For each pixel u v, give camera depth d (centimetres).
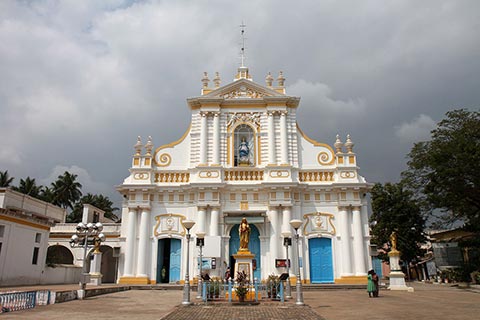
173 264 3119
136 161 3294
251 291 2017
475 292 2708
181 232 3150
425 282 4581
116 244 4319
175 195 3219
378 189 4984
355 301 2028
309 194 3209
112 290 2609
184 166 3316
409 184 3562
